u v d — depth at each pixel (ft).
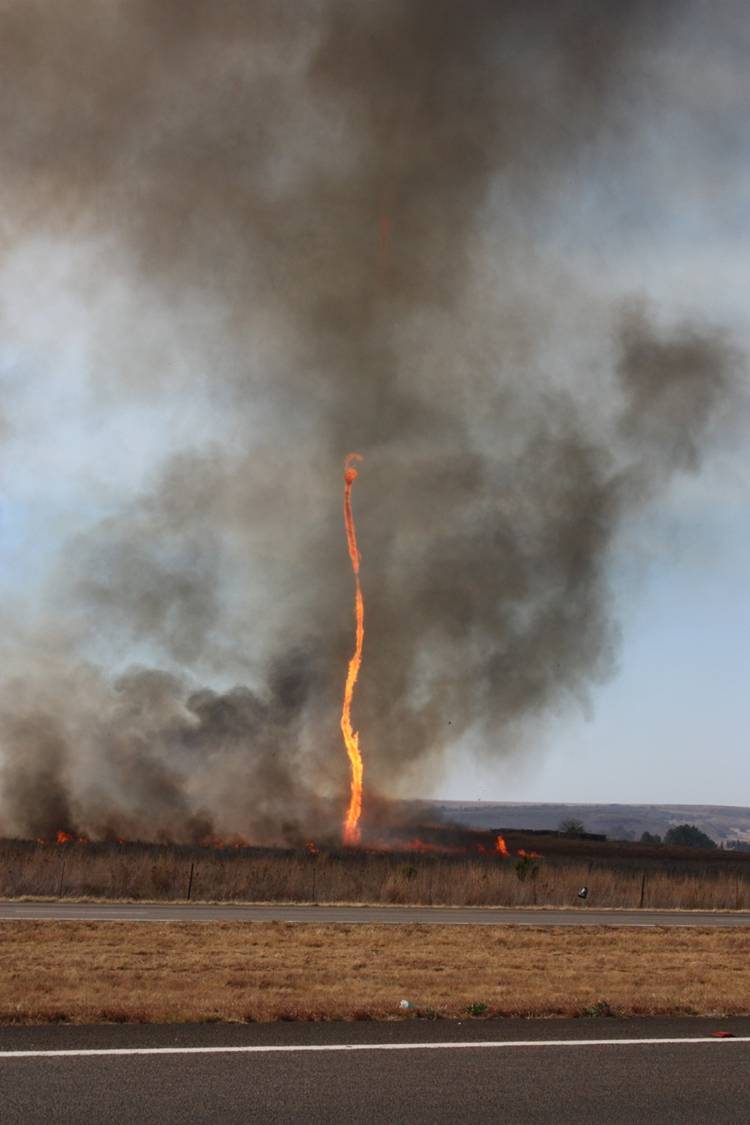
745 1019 39.70
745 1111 26.63
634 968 56.90
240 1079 27.81
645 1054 32.53
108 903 90.27
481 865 129.90
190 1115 24.63
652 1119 25.73
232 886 102.99
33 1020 34.91
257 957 56.70
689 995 45.39
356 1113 25.30
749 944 73.72
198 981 46.60
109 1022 35.14
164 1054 30.22
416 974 50.90
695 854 251.19
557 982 49.19
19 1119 23.91
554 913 97.40
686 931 81.66
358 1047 31.96
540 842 239.09
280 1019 36.45
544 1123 25.13
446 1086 27.91
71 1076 27.53
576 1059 31.50
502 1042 33.50
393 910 94.12
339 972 50.98
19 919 73.36
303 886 106.32
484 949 64.39
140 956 55.72
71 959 53.52
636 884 119.65
